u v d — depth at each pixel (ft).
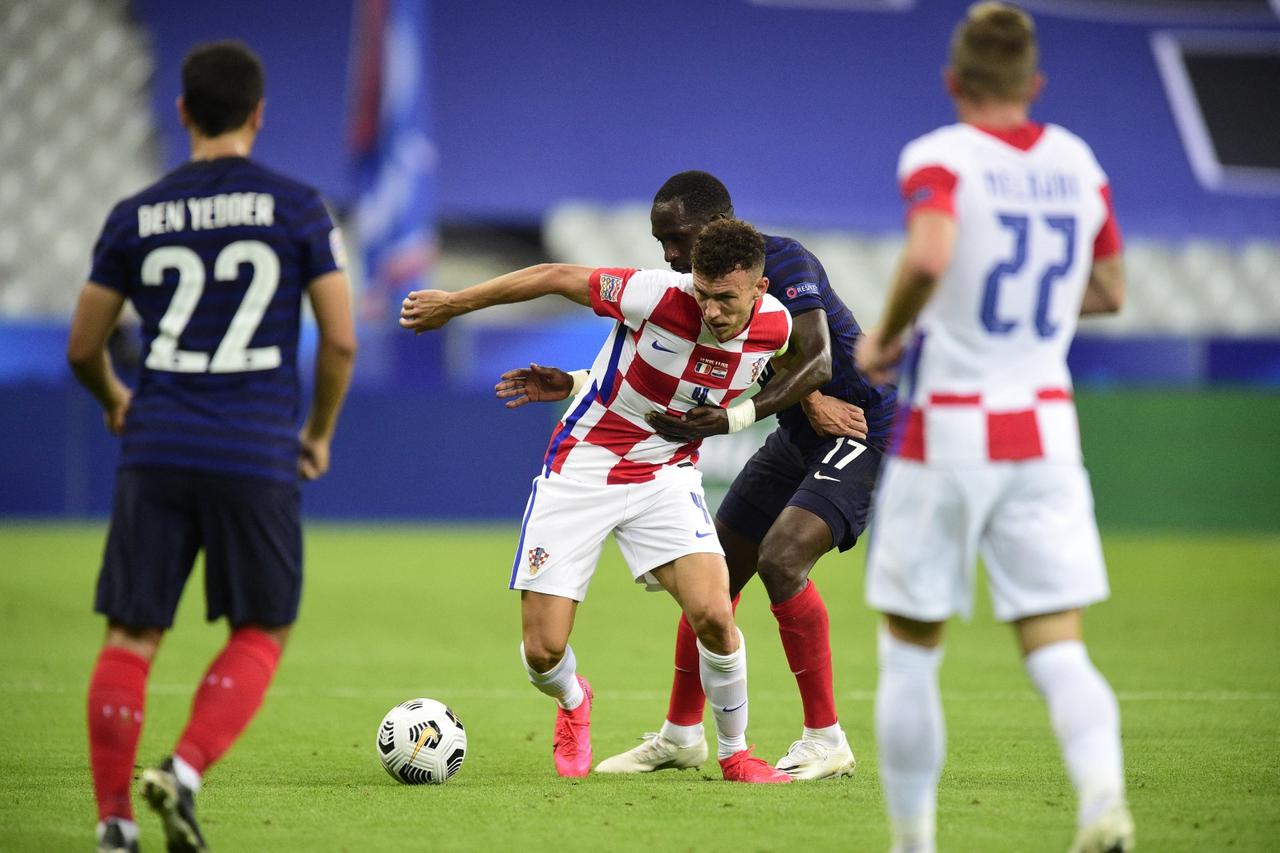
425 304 54.65
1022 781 56.70
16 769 58.23
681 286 53.42
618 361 55.31
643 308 53.47
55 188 270.46
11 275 267.18
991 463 38.22
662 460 56.54
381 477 203.21
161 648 103.30
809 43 297.94
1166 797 52.75
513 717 75.82
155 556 41.47
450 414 203.72
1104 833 36.50
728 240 49.62
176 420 41.32
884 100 294.25
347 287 42.88
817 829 47.06
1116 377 216.74
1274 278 289.33
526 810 50.34
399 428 202.90
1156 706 78.18
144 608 41.34
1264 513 201.57
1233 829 47.11
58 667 92.02
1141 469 200.23
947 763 61.21
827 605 136.15
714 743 69.82
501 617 123.44
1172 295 286.66
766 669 96.27
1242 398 201.05
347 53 282.97
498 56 285.43
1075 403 199.82
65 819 48.34
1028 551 38.58
